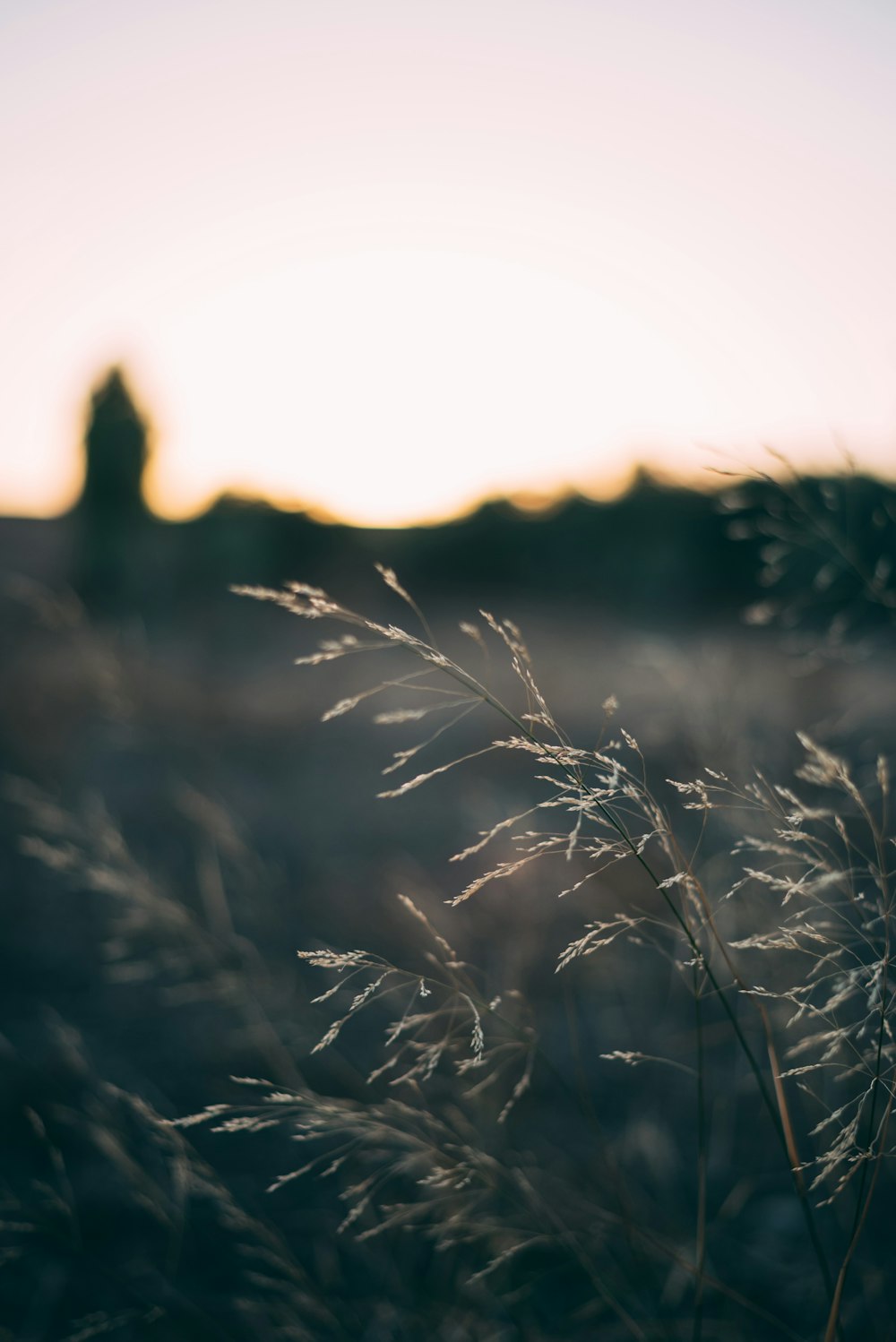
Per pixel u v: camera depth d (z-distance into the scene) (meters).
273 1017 2.23
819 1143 1.69
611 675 9.05
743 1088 2.26
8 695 5.72
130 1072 2.88
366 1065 2.68
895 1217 2.11
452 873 4.27
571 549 15.34
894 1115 1.58
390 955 3.04
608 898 2.25
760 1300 1.85
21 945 3.71
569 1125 2.40
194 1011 3.25
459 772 6.26
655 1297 1.60
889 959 1.03
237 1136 2.65
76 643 3.06
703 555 10.56
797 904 1.59
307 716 8.38
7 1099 2.73
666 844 1.06
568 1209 1.75
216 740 6.93
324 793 6.01
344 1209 2.27
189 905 3.26
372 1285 1.97
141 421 16.03
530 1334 1.64
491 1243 1.61
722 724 2.14
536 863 2.25
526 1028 1.41
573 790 0.98
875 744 2.25
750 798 1.09
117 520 15.26
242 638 12.10
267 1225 2.21
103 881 2.02
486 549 16.88
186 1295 1.99
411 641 1.01
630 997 2.59
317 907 3.72
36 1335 1.86
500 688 8.71
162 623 12.95
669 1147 2.25
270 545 13.75
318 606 1.01
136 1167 1.71
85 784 5.25
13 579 3.00
